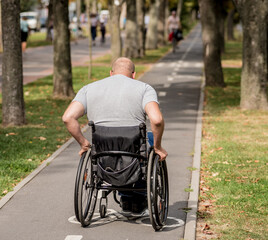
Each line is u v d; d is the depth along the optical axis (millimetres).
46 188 7715
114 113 5801
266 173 8609
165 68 29953
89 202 6180
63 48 17984
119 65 6066
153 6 47000
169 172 8711
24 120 13281
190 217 6449
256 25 15328
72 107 5840
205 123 13719
